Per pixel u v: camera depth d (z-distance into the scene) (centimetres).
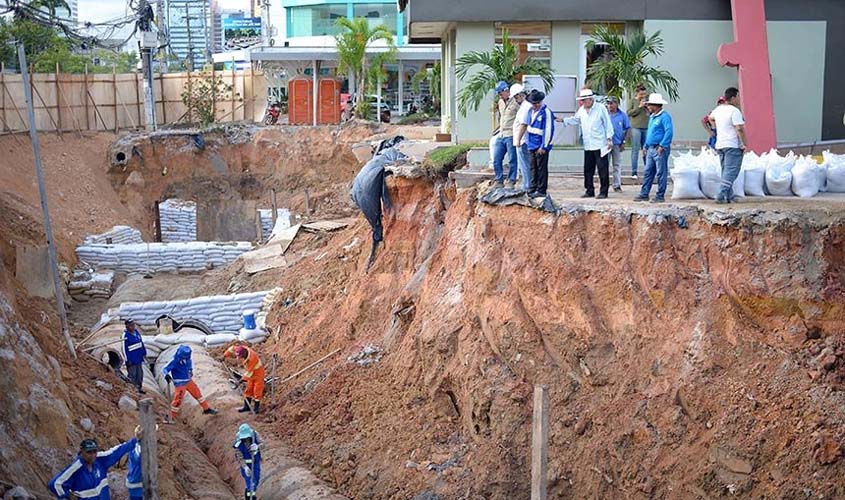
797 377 1407
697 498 1387
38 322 1959
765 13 2497
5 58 4938
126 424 1786
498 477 1566
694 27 2480
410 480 1664
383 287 2338
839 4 2512
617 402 1523
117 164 4019
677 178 1736
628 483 1457
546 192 1734
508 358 1672
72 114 4134
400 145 2853
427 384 1827
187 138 4134
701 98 2509
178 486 1606
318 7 6219
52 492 1363
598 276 1609
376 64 4756
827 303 1447
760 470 1360
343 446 1852
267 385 2289
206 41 8531
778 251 1477
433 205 2262
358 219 3083
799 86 2538
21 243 2905
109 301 3012
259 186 4200
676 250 1556
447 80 3081
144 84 4359
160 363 2516
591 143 1742
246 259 3133
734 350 1465
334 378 2086
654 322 1536
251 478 1627
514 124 1773
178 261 3325
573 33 2505
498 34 2514
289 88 4744
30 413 1488
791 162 1802
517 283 1692
